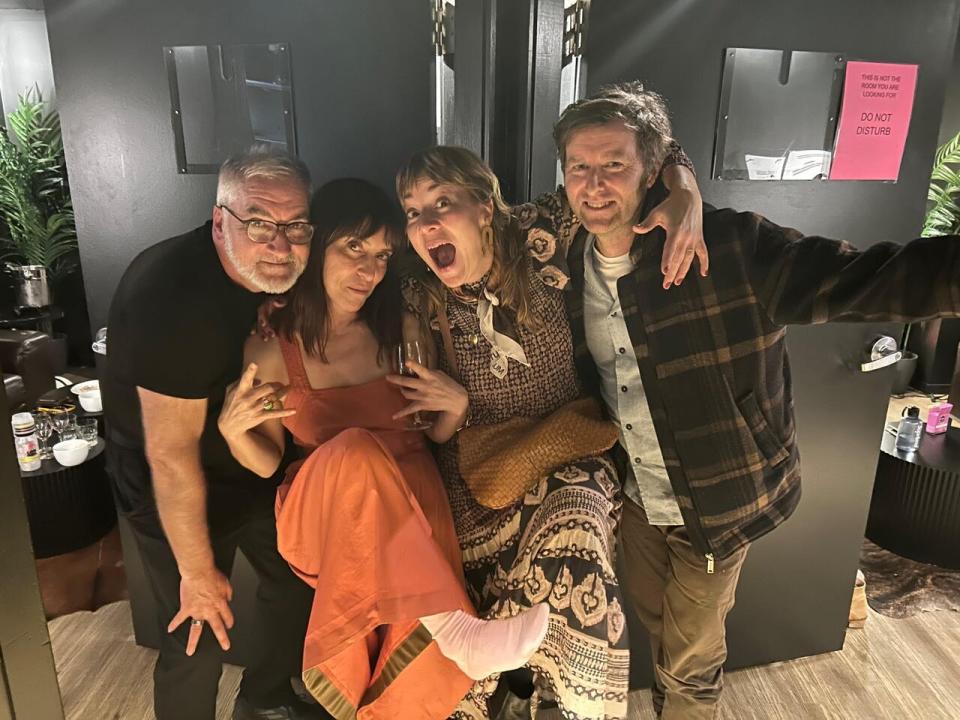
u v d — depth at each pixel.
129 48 1.05
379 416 1.18
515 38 1.24
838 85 1.48
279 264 1.10
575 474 1.19
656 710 1.65
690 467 1.24
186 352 1.11
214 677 1.29
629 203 1.14
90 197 1.09
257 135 1.08
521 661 1.10
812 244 1.08
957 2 1.49
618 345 1.24
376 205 1.11
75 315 2.05
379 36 1.08
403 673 1.16
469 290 1.17
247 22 1.05
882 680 1.91
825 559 1.88
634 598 1.55
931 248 0.96
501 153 1.29
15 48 1.91
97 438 1.85
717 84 1.42
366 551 1.10
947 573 2.40
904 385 4.08
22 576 0.94
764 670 1.93
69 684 1.42
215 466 1.16
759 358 1.19
